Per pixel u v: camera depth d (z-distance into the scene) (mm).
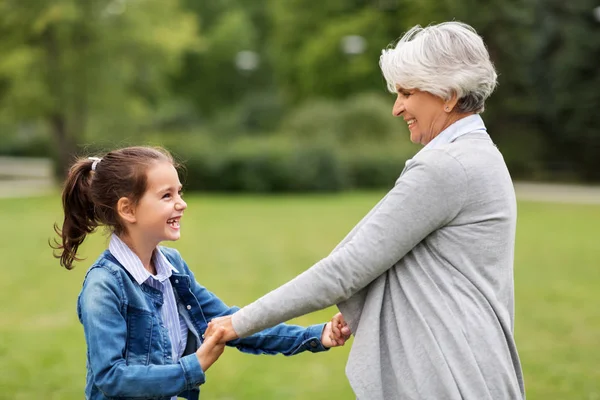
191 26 28766
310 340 2666
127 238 2463
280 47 43125
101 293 2270
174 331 2510
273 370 5852
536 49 32969
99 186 2422
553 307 8203
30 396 5129
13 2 24391
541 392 5230
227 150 25406
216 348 2320
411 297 2234
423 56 2305
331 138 27578
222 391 5277
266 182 25281
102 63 26219
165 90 33844
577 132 31562
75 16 24391
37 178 31031
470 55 2301
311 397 5137
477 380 2141
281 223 16422
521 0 31609
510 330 2285
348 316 2350
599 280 9859
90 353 2238
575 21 31531
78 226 2545
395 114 2463
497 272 2275
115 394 2205
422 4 33219
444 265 2248
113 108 27422
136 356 2320
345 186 26141
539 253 12273
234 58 47281
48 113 25906
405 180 2234
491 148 2336
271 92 48000
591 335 6934
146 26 26672
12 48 25047
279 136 29328
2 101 25438
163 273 2516
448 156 2240
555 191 27406
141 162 2408
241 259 11336
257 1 51719
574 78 31141
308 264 10883
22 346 6496
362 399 2191
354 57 37906
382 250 2193
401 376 2203
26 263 11047
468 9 31547
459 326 2176
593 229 15695
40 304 8242
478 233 2234
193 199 22953
